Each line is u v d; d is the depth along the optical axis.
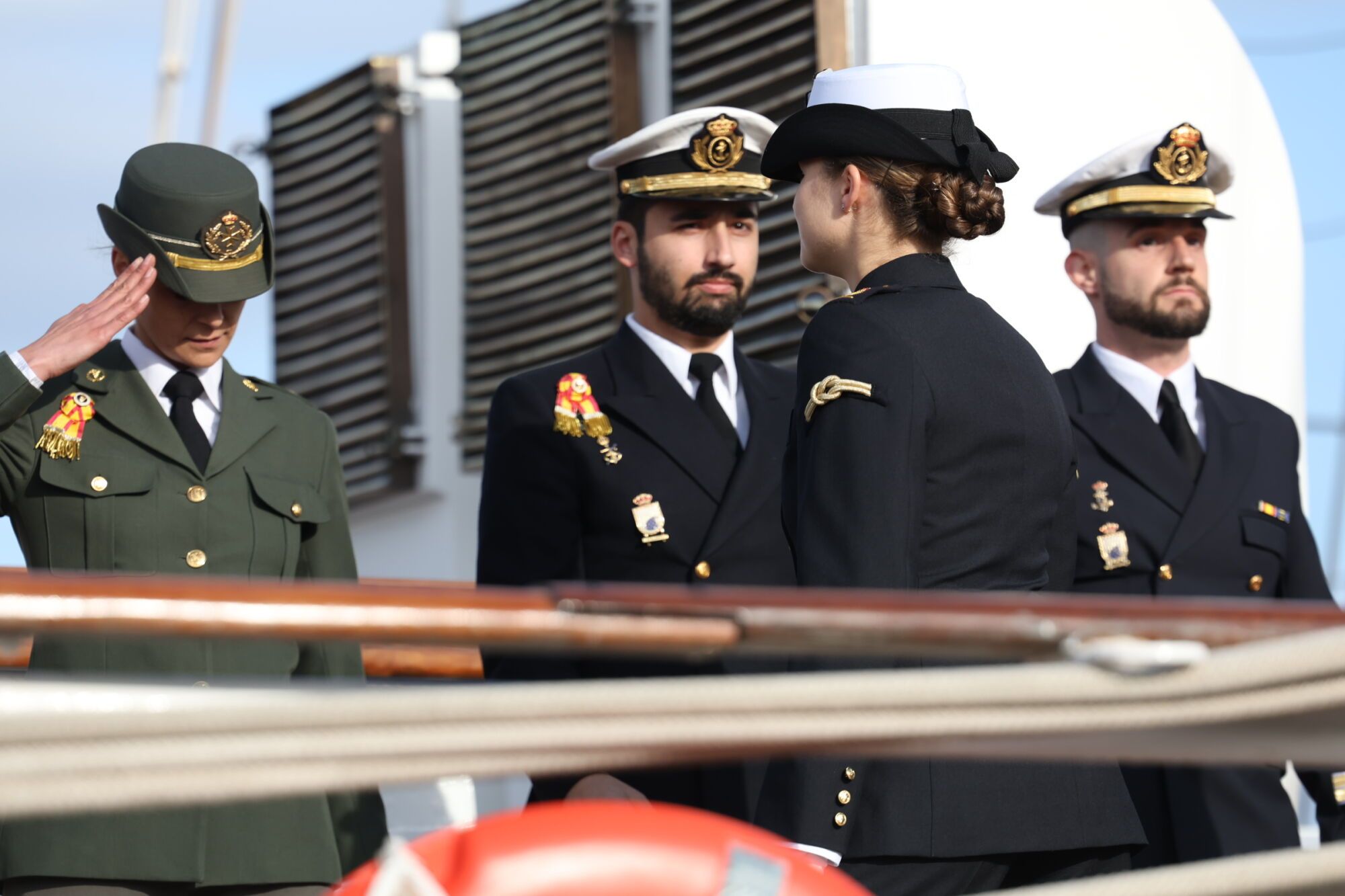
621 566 9.48
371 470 16.78
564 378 9.79
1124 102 13.81
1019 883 6.83
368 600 3.19
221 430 8.33
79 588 3.04
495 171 16.12
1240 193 14.31
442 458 16.56
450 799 10.55
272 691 3.18
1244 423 11.04
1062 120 13.61
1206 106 14.13
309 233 17.78
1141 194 11.01
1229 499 10.69
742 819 8.98
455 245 16.70
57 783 2.93
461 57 16.50
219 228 8.18
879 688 3.21
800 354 6.95
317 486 8.55
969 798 6.55
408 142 16.97
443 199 16.80
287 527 8.34
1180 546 10.51
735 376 10.01
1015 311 13.31
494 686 3.19
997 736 3.26
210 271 8.15
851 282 7.21
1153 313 10.92
